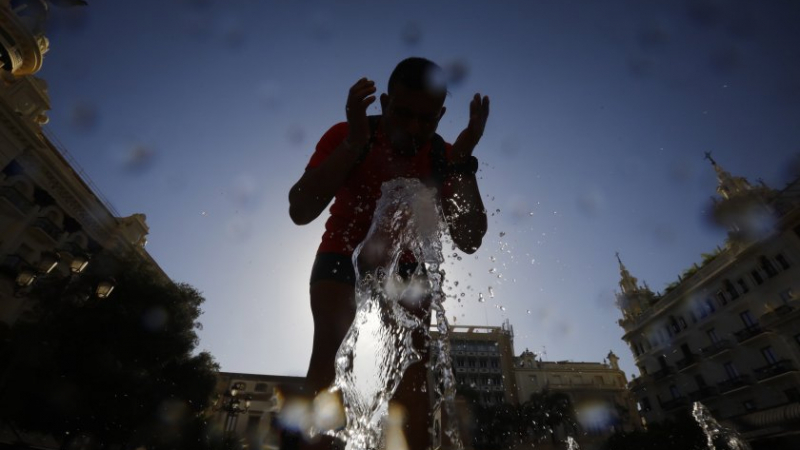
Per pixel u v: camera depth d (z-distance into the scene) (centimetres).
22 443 1242
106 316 1108
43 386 1016
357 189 114
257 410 2367
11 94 1700
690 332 2508
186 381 1420
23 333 1023
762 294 2083
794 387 1873
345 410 88
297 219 109
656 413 2666
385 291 105
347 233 110
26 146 1602
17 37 1678
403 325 104
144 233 2181
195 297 1495
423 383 101
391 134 114
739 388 2112
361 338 97
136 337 1176
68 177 1758
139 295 1259
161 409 1288
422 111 109
